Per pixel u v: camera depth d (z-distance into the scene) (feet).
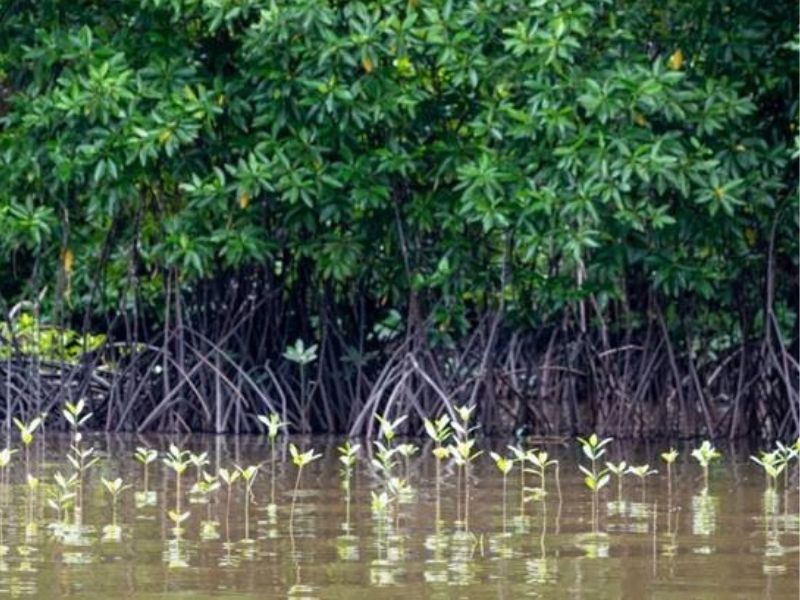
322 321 79.46
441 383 76.28
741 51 72.33
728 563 40.27
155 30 73.56
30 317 81.92
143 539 43.42
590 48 71.10
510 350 77.66
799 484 56.24
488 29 69.77
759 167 72.54
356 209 74.49
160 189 77.77
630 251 73.61
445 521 46.83
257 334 79.61
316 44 69.87
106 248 79.66
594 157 68.69
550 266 76.28
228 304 79.36
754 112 72.79
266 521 46.68
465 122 73.82
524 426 77.71
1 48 76.54
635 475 59.06
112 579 37.91
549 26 68.28
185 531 44.78
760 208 74.95
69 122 72.49
